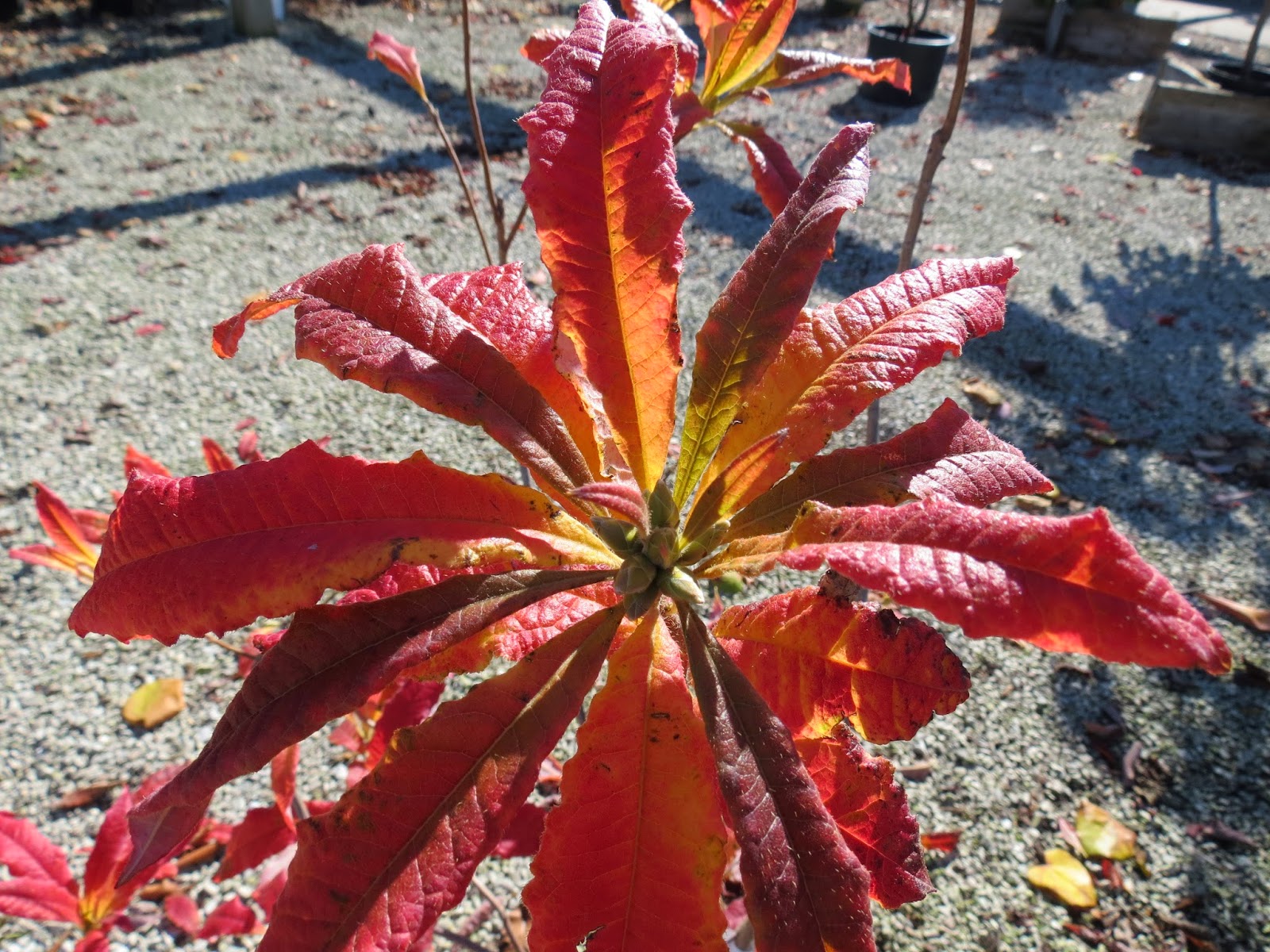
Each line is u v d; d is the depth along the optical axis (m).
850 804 0.22
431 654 0.17
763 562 0.17
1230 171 1.18
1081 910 0.42
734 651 0.21
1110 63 1.60
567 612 0.22
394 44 0.36
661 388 0.20
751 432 0.21
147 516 0.17
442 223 0.97
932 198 1.07
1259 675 0.53
